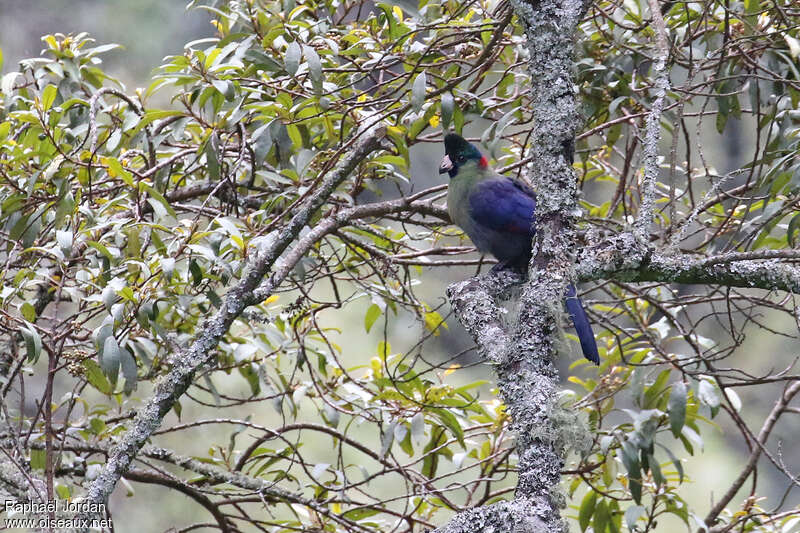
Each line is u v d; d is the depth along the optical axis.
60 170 7.55
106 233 7.82
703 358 7.79
